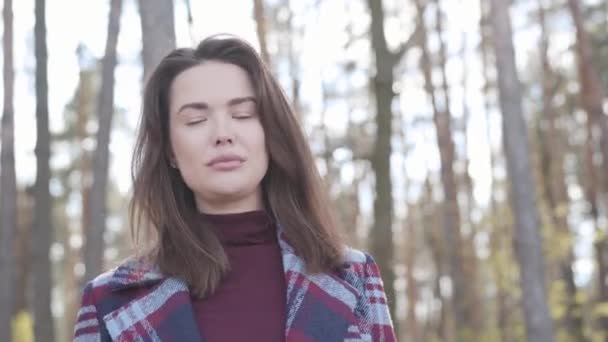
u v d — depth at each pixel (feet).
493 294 82.53
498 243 68.13
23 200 75.15
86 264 34.86
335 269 7.97
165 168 7.97
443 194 70.49
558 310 57.16
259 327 7.48
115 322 7.46
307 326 7.43
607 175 60.64
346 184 72.33
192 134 7.59
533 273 37.40
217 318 7.49
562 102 79.46
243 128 7.64
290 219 7.85
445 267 83.61
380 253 33.60
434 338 80.89
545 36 74.18
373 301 7.99
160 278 7.60
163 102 7.94
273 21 69.72
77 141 77.61
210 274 7.52
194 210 7.92
